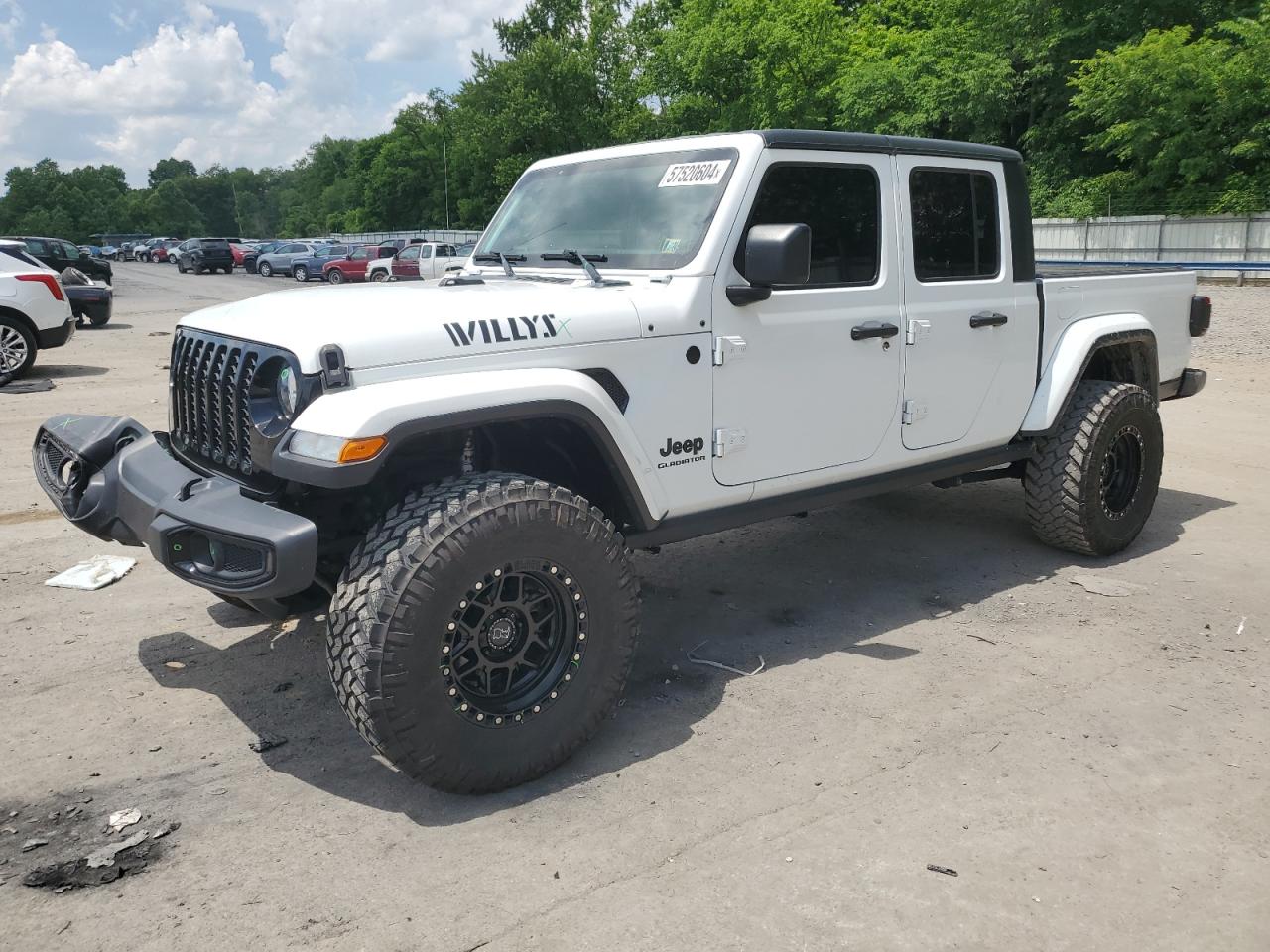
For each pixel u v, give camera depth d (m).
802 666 4.00
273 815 2.96
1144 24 29.02
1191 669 3.92
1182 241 27.00
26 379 11.35
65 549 5.40
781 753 3.32
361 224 88.44
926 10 33.28
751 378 3.72
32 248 25.59
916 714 3.58
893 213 4.14
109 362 13.06
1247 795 3.04
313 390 2.85
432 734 2.84
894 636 4.30
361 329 2.91
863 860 2.73
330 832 2.88
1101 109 28.19
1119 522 5.16
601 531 3.13
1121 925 2.46
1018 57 30.86
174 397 3.62
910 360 4.25
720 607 4.67
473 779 2.96
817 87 32.28
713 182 3.68
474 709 2.94
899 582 4.98
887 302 4.13
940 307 4.35
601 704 3.21
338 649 2.79
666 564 5.28
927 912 2.51
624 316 3.37
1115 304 5.33
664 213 3.77
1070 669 3.94
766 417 3.80
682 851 2.78
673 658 4.10
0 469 7.07
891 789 3.08
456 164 73.19
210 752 3.34
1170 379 5.89
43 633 4.30
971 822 2.90
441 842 2.83
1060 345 4.97
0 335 10.81
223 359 3.20
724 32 33.06
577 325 3.26
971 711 3.60
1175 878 2.65
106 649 4.15
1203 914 2.50
